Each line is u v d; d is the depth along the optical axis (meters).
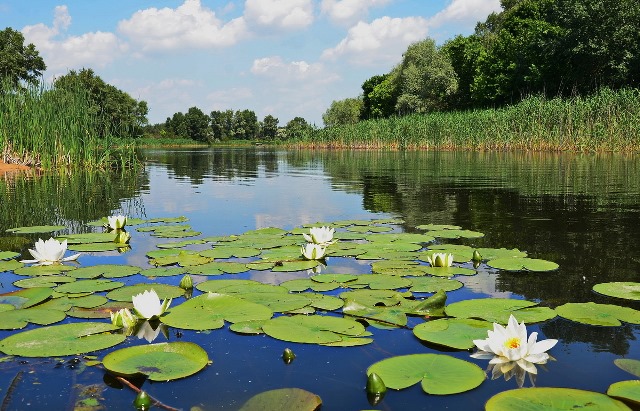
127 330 2.17
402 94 44.56
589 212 5.08
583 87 27.08
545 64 28.31
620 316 2.21
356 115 62.97
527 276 2.91
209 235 4.32
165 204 6.42
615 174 9.08
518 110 19.34
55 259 3.34
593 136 15.78
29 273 3.08
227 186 8.84
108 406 1.51
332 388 1.62
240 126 79.06
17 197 7.22
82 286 2.79
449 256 3.11
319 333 2.08
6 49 31.95
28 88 13.10
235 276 3.05
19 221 5.16
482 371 1.70
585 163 11.90
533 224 4.53
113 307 2.46
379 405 1.51
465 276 2.95
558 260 3.25
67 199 6.99
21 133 12.94
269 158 21.50
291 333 2.08
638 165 10.98
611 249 3.51
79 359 1.86
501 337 1.87
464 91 40.97
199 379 1.69
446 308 2.34
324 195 7.22
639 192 6.59
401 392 1.58
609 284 2.70
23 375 1.72
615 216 4.82
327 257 3.49
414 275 2.96
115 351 1.88
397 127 27.03
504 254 3.39
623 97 15.64
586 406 1.44
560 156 14.99
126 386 1.65
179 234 4.31
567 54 26.30
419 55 43.12
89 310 2.41
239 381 1.67
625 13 24.36
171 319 2.26
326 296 2.56
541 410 1.43
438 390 1.58
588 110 16.11
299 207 6.00
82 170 13.20
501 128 19.83
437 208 5.67
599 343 1.95
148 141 61.88
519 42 31.50
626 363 1.77
